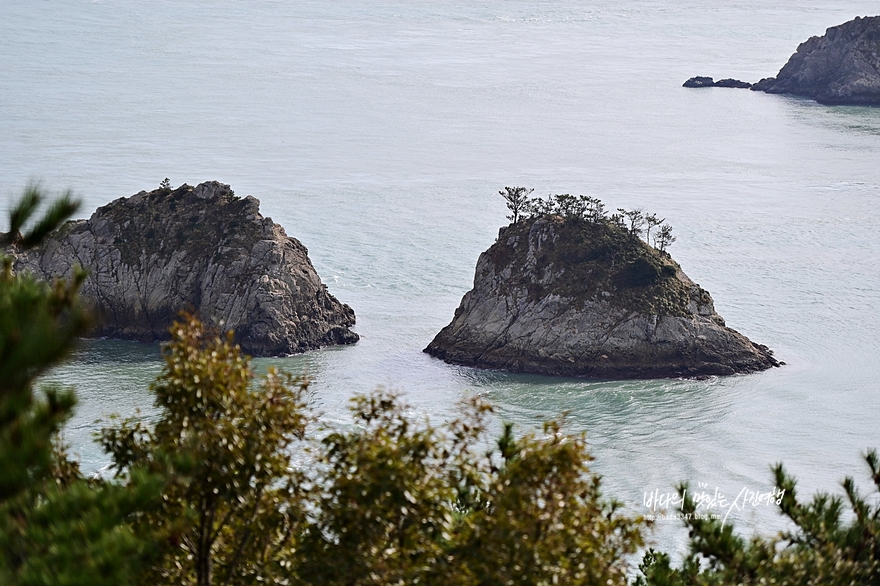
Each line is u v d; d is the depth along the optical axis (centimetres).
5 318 3119
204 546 4859
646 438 16925
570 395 19225
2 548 3275
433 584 4494
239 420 4878
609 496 14425
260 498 4959
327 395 18612
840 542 5259
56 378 18900
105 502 3422
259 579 5059
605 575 4600
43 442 3222
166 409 5069
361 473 4756
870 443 16725
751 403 18725
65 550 3225
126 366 19912
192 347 4953
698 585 5184
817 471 15612
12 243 3503
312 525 4916
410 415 17588
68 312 3247
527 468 4641
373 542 4669
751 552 5241
